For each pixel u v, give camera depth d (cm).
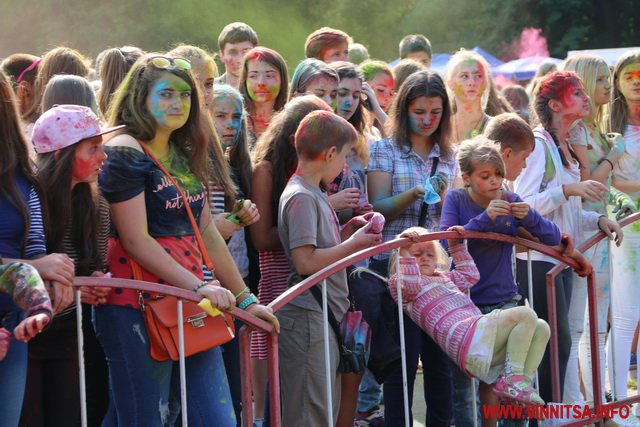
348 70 1004
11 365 608
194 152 701
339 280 777
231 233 766
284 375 774
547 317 926
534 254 941
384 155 990
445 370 878
